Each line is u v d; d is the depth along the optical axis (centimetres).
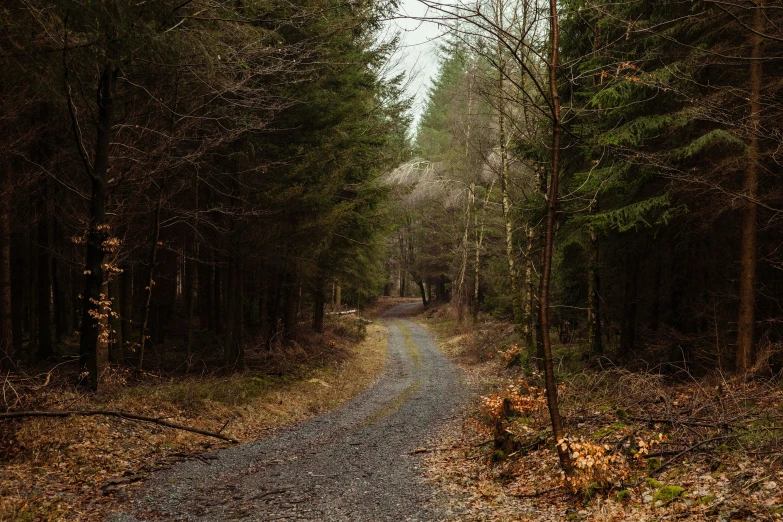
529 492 710
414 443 1086
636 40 1077
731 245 1303
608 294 1725
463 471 852
